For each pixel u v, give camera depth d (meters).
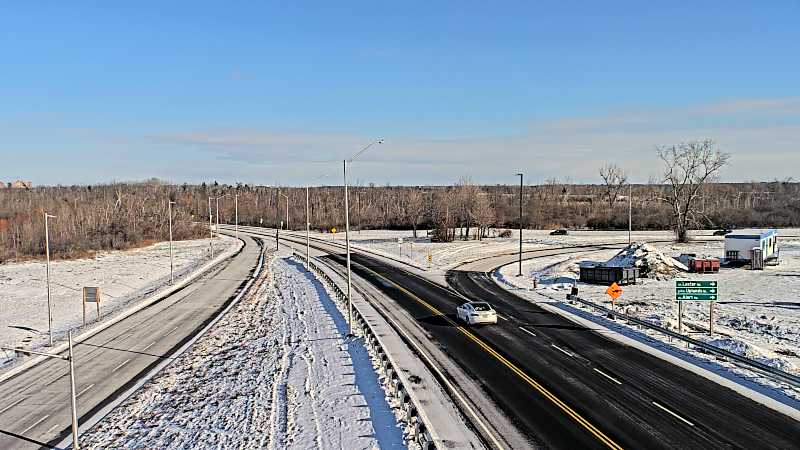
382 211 157.75
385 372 24.58
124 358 30.66
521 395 21.08
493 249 85.75
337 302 43.28
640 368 24.41
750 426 17.91
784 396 20.69
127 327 38.47
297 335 33.81
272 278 61.00
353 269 64.06
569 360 25.77
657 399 20.48
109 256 90.31
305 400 22.31
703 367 24.48
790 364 24.62
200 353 31.19
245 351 31.11
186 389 25.08
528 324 33.91
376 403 21.22
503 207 143.25
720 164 95.19
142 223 126.12
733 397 20.62
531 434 17.48
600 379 22.91
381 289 49.12
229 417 21.34
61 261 83.44
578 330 32.12
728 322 35.34
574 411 19.38
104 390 25.39
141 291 55.41
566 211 153.75
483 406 19.98
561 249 85.31
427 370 24.45
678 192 98.50
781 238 98.12
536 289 49.12
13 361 30.52
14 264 80.25
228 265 74.44
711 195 171.25
